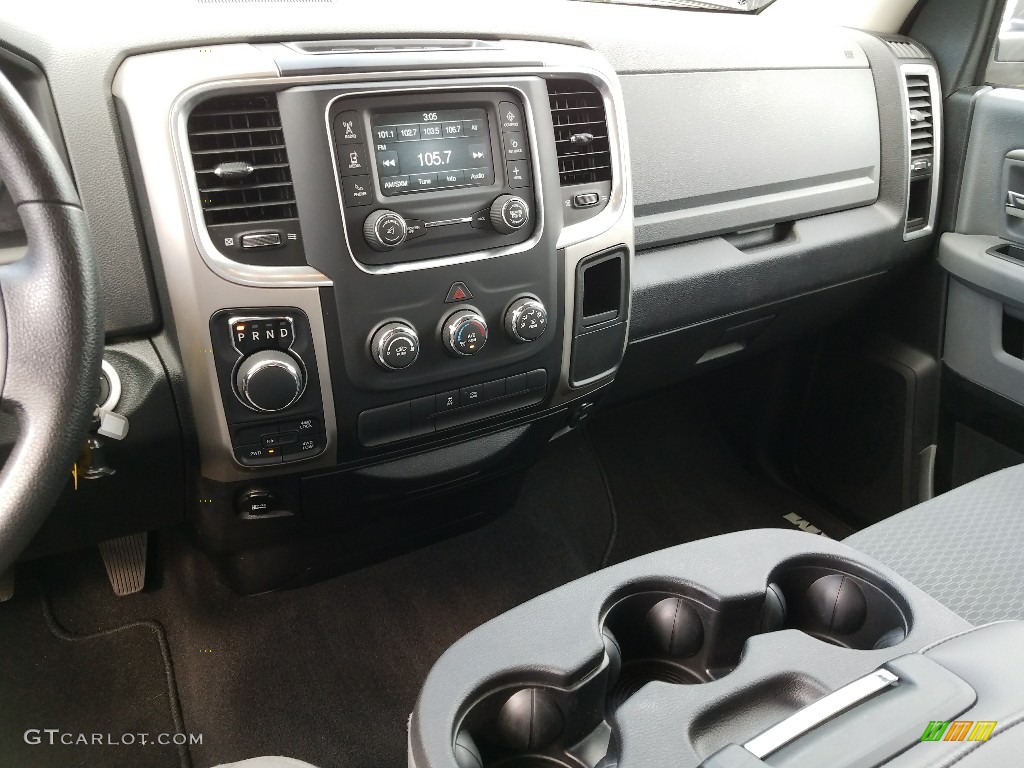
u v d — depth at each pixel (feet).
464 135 3.45
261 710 4.62
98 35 3.07
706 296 4.97
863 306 6.36
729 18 5.04
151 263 3.31
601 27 4.31
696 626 2.87
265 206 3.15
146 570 5.18
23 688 4.65
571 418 4.56
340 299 3.31
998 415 5.69
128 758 4.39
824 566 2.97
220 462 3.49
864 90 5.60
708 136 4.83
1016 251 5.53
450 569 5.55
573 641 2.59
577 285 3.95
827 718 2.19
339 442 3.60
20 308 2.21
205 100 3.02
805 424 6.88
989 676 2.28
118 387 3.35
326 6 3.41
